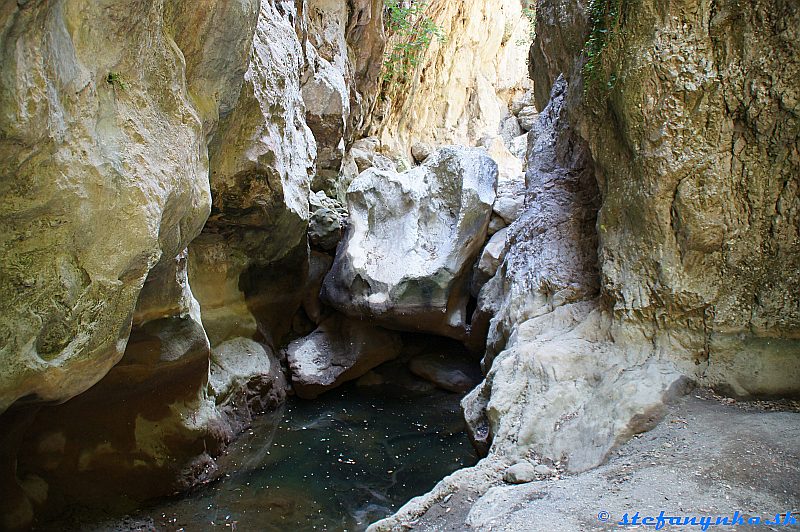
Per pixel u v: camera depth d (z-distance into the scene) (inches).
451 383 361.7
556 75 309.9
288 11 323.0
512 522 128.8
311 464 260.4
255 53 258.8
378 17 469.1
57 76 113.3
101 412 210.2
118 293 139.7
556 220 251.8
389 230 362.9
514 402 187.6
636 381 169.5
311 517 215.0
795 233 163.6
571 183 265.3
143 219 137.9
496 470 170.2
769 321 169.3
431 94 608.4
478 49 664.4
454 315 344.8
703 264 175.9
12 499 183.2
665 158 174.7
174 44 162.6
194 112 169.9
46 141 113.2
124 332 150.4
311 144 347.3
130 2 134.1
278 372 339.9
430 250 345.4
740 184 168.7
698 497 124.7
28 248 120.1
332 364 355.6
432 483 245.3
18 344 120.6
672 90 172.4
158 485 223.3
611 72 192.5
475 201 341.4
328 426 306.8
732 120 167.9
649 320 183.8
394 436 296.0
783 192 163.6
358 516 216.8
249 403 301.1
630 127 183.3
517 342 214.7
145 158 142.2
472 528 139.5
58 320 127.7
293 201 304.2
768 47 159.2
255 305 335.9
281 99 285.3
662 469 139.4
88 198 125.1
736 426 150.0
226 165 258.7
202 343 230.8
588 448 163.6
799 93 155.3
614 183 198.7
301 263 346.6
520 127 727.7
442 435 298.5
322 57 415.8
